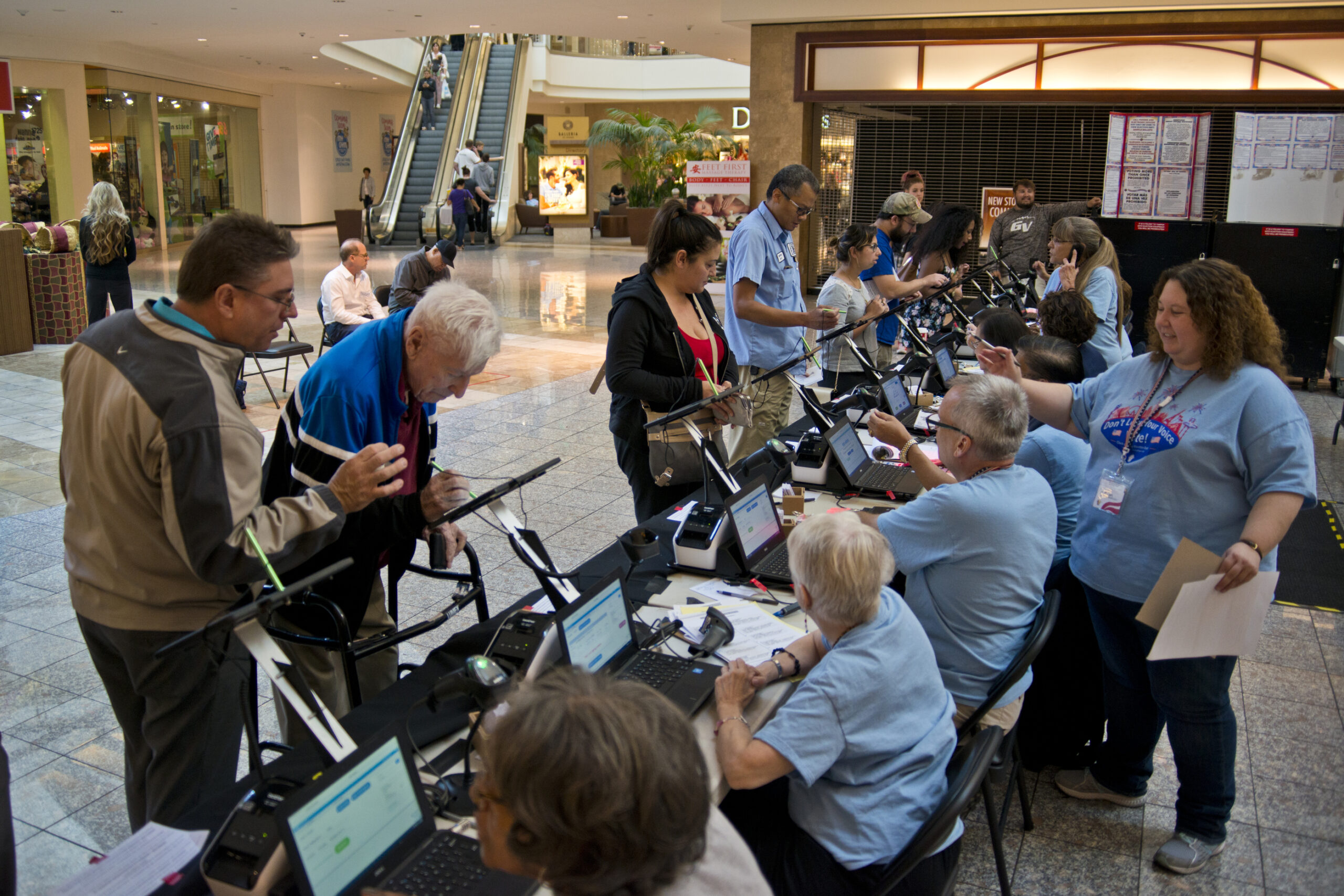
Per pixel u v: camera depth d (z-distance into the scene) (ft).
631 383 10.59
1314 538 15.74
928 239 20.43
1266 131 25.40
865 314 15.61
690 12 37.78
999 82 31.42
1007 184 34.19
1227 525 7.66
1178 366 7.93
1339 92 27.81
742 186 35.12
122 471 5.99
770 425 13.89
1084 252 15.79
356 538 7.25
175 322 6.05
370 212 64.59
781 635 7.75
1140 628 8.19
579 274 50.03
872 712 6.02
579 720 3.17
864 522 8.84
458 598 8.31
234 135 71.56
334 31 48.26
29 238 30.45
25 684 10.67
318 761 5.94
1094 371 12.88
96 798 8.79
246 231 6.02
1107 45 29.99
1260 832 8.75
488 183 65.41
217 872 4.58
